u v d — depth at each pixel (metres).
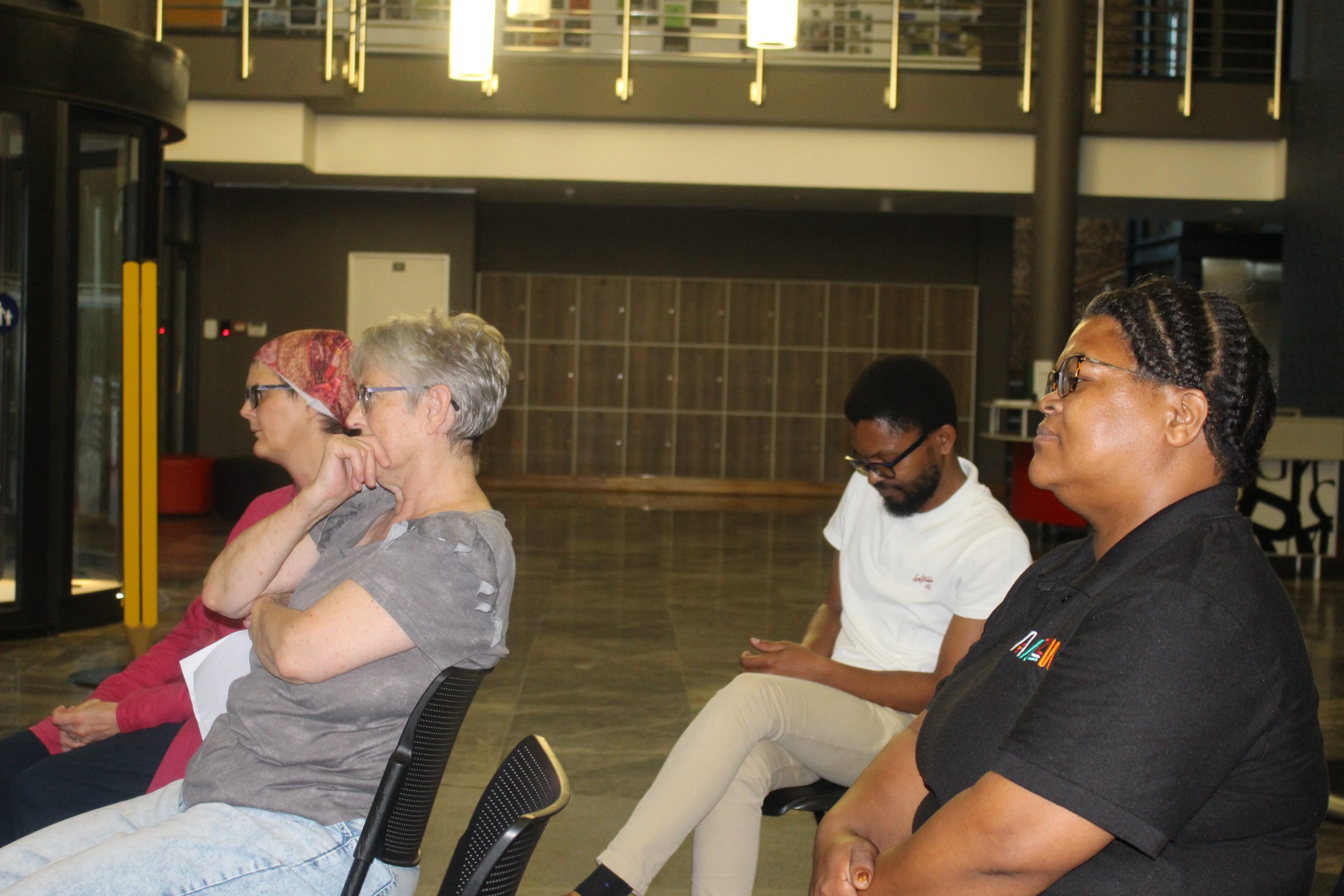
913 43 10.55
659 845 1.82
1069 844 1.04
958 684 1.39
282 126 9.79
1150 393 1.16
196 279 11.48
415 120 10.29
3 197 4.97
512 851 1.32
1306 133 10.07
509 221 12.83
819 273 12.96
